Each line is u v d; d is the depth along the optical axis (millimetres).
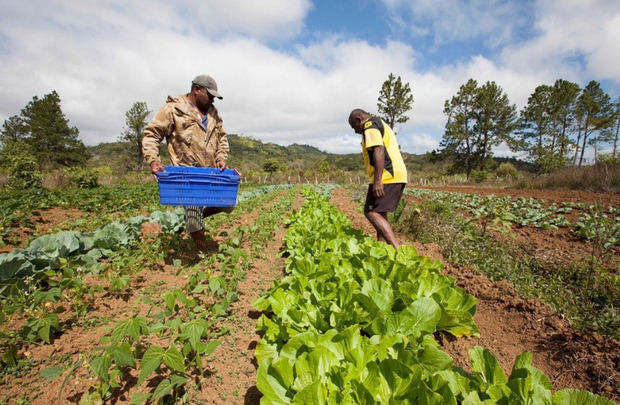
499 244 5520
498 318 3014
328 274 3078
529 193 17578
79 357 2188
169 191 3641
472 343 2643
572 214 9383
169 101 4098
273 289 2957
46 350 2273
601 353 2271
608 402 1349
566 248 5527
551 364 2350
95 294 3176
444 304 2693
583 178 18734
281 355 1892
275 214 8383
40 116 56438
